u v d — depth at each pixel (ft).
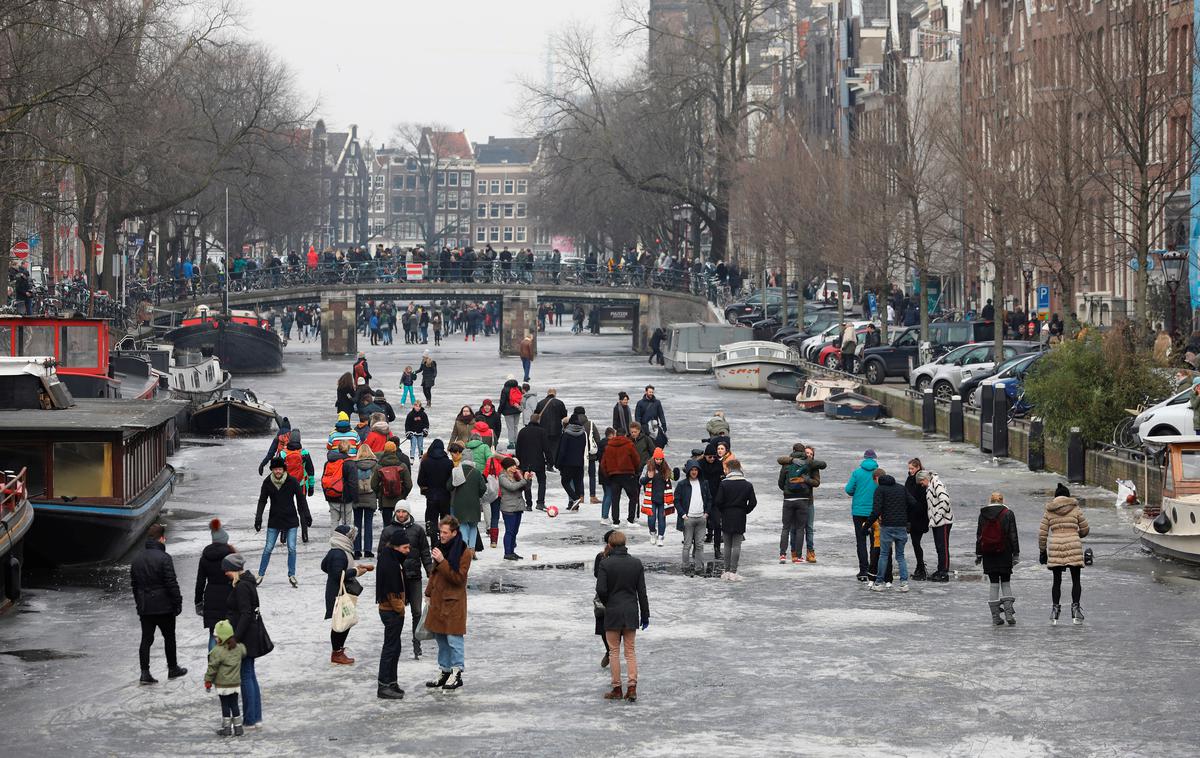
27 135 318.45
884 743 113.60
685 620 156.25
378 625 155.22
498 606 162.50
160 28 435.12
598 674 134.00
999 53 440.04
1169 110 309.42
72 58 346.95
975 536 210.59
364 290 654.12
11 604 164.35
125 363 337.11
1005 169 363.15
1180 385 258.78
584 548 198.49
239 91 652.07
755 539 207.51
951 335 433.48
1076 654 141.18
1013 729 117.29
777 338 545.44
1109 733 116.26
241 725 116.88
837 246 475.31
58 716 121.80
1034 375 272.72
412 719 120.06
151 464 208.23
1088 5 353.72
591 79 640.99
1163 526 188.34
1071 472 256.52
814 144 604.08
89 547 184.85
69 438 185.47
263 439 342.85
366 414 284.20
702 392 458.50
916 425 358.43
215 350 530.27
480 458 194.90
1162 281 394.52
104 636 150.10
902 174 431.43
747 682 131.23
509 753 111.04
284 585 174.29
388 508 184.14
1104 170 331.98
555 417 269.85
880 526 171.42
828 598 167.43
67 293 470.39
